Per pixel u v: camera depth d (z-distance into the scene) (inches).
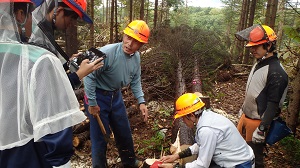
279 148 150.7
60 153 50.8
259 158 111.0
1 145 50.5
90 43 358.3
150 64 247.4
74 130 151.6
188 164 93.3
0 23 48.8
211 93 259.4
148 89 222.2
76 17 61.7
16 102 49.3
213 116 92.0
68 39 224.8
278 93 99.0
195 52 301.4
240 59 425.4
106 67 107.0
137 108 192.1
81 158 143.3
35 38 53.9
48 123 48.7
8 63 48.8
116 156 144.9
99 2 636.1
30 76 48.7
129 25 107.0
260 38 100.6
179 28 381.1
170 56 267.6
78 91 190.1
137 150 151.6
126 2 636.1
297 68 152.9
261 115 104.7
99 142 118.0
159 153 148.8
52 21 57.4
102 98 114.3
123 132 123.8
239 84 304.2
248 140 113.7
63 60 61.2
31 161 52.6
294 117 152.6
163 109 208.2
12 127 50.1
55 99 50.6
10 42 49.3
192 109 90.9
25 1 50.1
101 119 116.1
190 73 256.8
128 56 110.8
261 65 105.0
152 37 370.3
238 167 92.1
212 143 88.6
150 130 176.2
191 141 123.7
